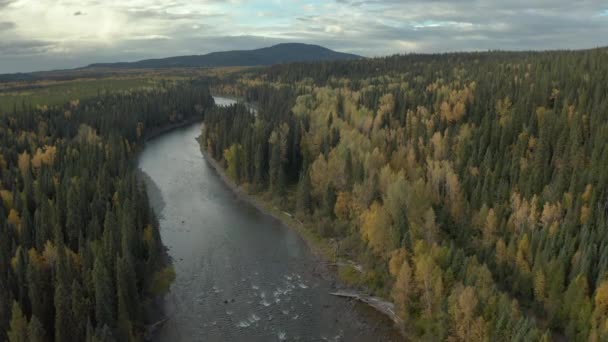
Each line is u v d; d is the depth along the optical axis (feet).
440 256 243.81
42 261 251.39
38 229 270.46
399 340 229.66
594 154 317.42
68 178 349.41
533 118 392.88
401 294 237.45
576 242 253.85
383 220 278.05
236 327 241.55
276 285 280.92
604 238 244.42
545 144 340.18
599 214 268.41
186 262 308.40
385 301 257.75
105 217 290.15
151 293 266.98
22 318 196.24
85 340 207.41
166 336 234.58
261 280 286.46
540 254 245.65
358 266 293.02
